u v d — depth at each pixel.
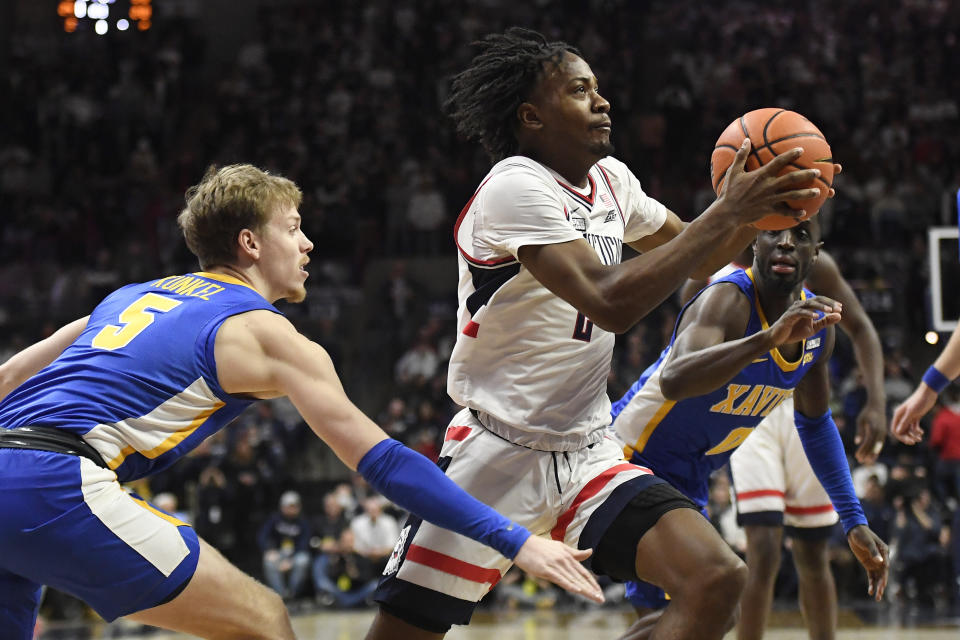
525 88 2.72
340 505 8.97
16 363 2.69
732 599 2.41
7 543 2.21
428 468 2.20
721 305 3.05
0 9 16.31
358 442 2.23
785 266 3.04
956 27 15.23
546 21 15.85
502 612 8.12
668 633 2.45
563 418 2.73
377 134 14.84
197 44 16.36
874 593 3.39
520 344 2.69
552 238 2.47
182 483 9.47
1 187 14.37
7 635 2.36
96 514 2.22
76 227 13.80
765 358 3.08
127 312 2.47
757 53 15.48
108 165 14.91
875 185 13.12
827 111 14.45
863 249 11.88
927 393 3.53
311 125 15.08
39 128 15.14
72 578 2.24
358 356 12.21
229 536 9.07
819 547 3.93
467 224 2.72
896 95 14.55
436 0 16.23
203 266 2.66
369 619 7.64
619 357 10.88
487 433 2.76
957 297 4.77
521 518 2.72
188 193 2.76
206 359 2.35
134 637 7.06
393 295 12.41
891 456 9.32
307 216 13.55
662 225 3.10
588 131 2.70
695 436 3.30
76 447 2.26
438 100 15.13
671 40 15.88
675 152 14.34
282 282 2.65
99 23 13.98
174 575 2.27
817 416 3.40
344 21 16.33
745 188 2.25
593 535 2.63
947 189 12.98
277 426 10.65
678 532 2.50
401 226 13.57
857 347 3.75
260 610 2.36
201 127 15.48
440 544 2.69
